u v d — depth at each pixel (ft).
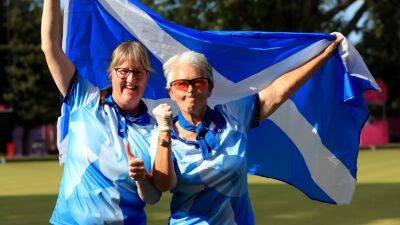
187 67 11.64
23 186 43.55
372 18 86.69
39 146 123.95
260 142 15.87
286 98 13.09
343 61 14.99
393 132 131.23
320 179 15.99
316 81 15.61
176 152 11.48
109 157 11.85
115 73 12.30
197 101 11.64
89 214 11.78
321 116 15.78
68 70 12.78
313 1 82.38
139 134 12.16
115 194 11.82
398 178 43.29
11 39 114.11
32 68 112.78
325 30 84.28
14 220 27.32
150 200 11.68
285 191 36.19
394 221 25.14
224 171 11.39
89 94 12.67
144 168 11.09
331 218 26.17
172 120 11.65
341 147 15.85
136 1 15.47
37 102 113.70
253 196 34.09
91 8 15.15
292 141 15.87
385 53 114.21
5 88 114.32
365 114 15.40
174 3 80.59
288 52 15.33
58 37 12.81
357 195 33.53
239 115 12.39
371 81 14.97
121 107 12.44
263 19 79.61
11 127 113.60
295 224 24.93
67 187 12.03
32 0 115.55
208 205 11.44
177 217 11.58
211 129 11.69
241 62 15.46
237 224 11.63
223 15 77.15
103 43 15.26
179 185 11.41
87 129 12.13
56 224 12.07
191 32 15.40
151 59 15.48
